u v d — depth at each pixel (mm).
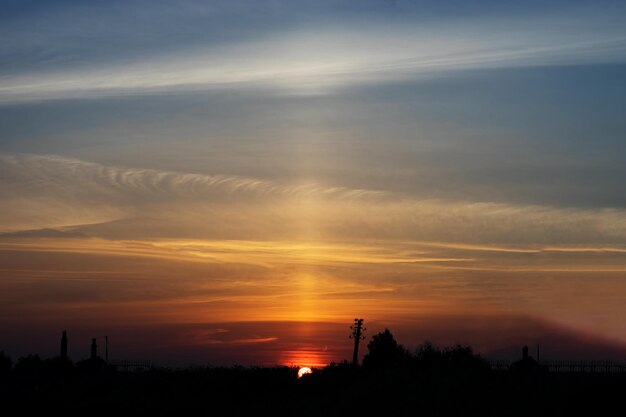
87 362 78875
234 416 37938
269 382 52688
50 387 51094
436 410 38156
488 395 41875
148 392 48375
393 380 43688
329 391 48469
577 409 38781
